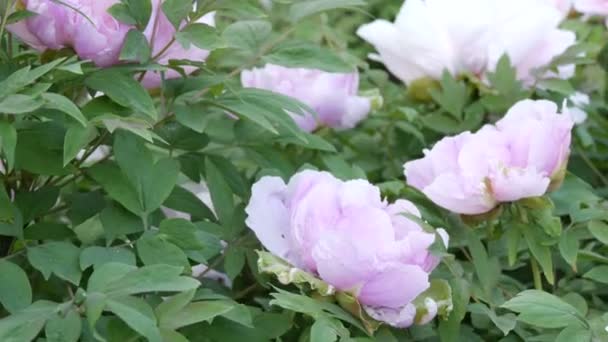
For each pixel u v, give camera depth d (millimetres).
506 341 1828
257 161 1948
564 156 1858
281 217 1801
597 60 2273
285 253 1787
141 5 1761
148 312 1631
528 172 1823
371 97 2166
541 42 2119
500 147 1841
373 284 1742
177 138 1879
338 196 1777
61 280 1827
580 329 1733
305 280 1747
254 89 1866
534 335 1839
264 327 1758
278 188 1810
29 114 1776
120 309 1621
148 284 1640
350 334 1774
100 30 1767
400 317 1760
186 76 1835
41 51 1796
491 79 2084
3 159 1772
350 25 2611
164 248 1745
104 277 1651
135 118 1731
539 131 1836
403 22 2119
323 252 1738
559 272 1995
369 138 2184
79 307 1648
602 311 1900
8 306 1681
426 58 2127
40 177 1846
